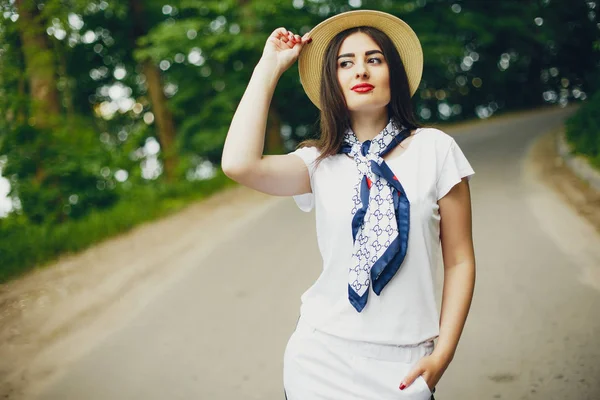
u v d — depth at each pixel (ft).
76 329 15.70
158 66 60.03
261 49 56.18
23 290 19.63
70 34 42.19
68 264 23.22
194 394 11.55
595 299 13.62
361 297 5.33
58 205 38.55
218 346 13.67
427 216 5.40
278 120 61.67
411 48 6.07
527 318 13.12
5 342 15.01
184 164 49.90
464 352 11.98
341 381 5.44
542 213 22.45
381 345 5.38
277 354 12.94
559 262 16.46
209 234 27.09
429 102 92.99
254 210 32.83
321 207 5.62
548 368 10.91
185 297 17.61
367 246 5.33
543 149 42.24
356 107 5.70
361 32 5.86
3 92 38.88
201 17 55.16
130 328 15.39
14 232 30.68
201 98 61.82
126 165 41.60
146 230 30.40
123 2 55.72
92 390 12.01
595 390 9.98
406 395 5.24
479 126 70.59
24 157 38.32
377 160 5.46
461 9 75.72
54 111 42.09
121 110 67.82
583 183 27.22
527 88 97.35
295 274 18.67
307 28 59.11
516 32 78.38
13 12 38.42
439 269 16.99
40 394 12.00
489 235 20.29
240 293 17.40
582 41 86.89
